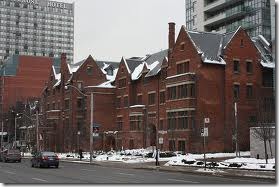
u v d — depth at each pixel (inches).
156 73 2915.8
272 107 2453.2
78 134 3161.9
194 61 2514.8
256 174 1232.8
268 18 3941.9
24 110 4547.2
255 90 2588.6
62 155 3021.7
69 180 1084.5
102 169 1621.6
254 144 1994.3
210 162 1686.8
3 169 1620.3
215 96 2492.6
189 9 5098.4
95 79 3597.4
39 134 3671.3
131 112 3147.1
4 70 6220.5
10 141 4913.9
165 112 2795.3
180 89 2573.8
